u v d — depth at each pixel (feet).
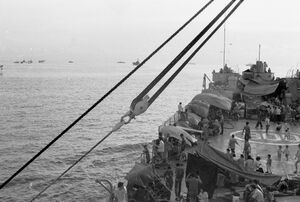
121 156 236.02
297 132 124.36
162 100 526.57
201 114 121.08
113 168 210.38
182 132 94.07
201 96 124.16
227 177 77.71
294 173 85.61
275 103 151.33
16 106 439.22
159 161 88.48
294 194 74.49
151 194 72.49
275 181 72.74
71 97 541.34
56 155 236.84
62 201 162.40
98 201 161.58
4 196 168.25
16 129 310.24
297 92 162.09
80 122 347.77
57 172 202.80
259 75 163.94
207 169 72.08
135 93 620.08
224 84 179.01
